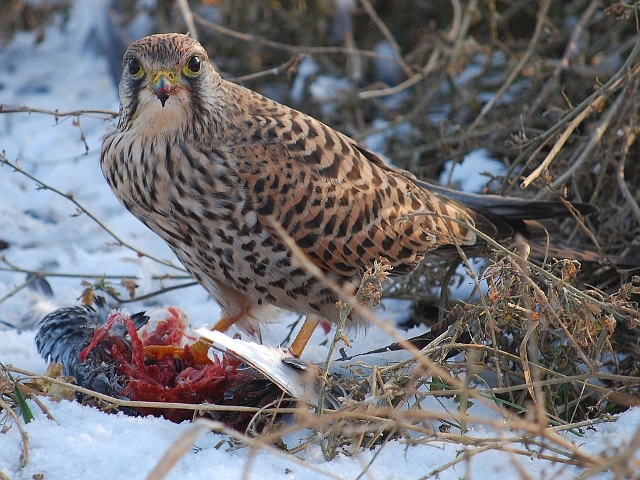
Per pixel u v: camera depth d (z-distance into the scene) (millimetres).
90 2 12969
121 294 9156
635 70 8578
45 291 8914
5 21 13891
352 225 7523
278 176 7258
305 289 7559
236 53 12531
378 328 8523
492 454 5867
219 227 7305
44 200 10711
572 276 6727
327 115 11508
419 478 5516
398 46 12617
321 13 12148
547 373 6945
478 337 6609
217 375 6891
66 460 5648
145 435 5934
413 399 6832
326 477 5551
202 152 7164
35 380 6488
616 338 7844
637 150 9453
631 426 6207
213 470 5543
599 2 10367
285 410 5938
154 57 7066
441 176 10852
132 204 7641
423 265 8688
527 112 10094
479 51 11172
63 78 13094
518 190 9367
